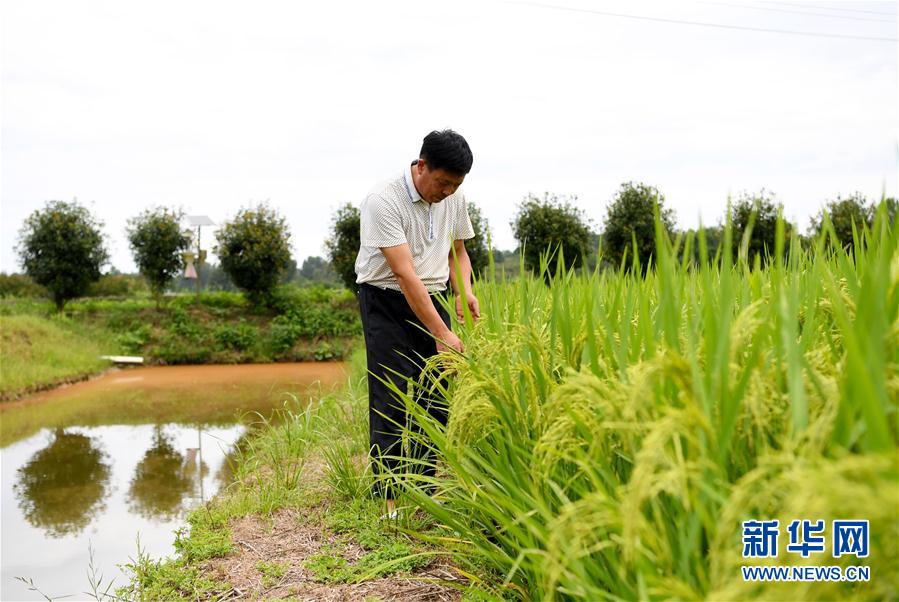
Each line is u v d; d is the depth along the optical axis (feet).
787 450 3.91
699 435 4.45
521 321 9.25
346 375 34.81
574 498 6.85
